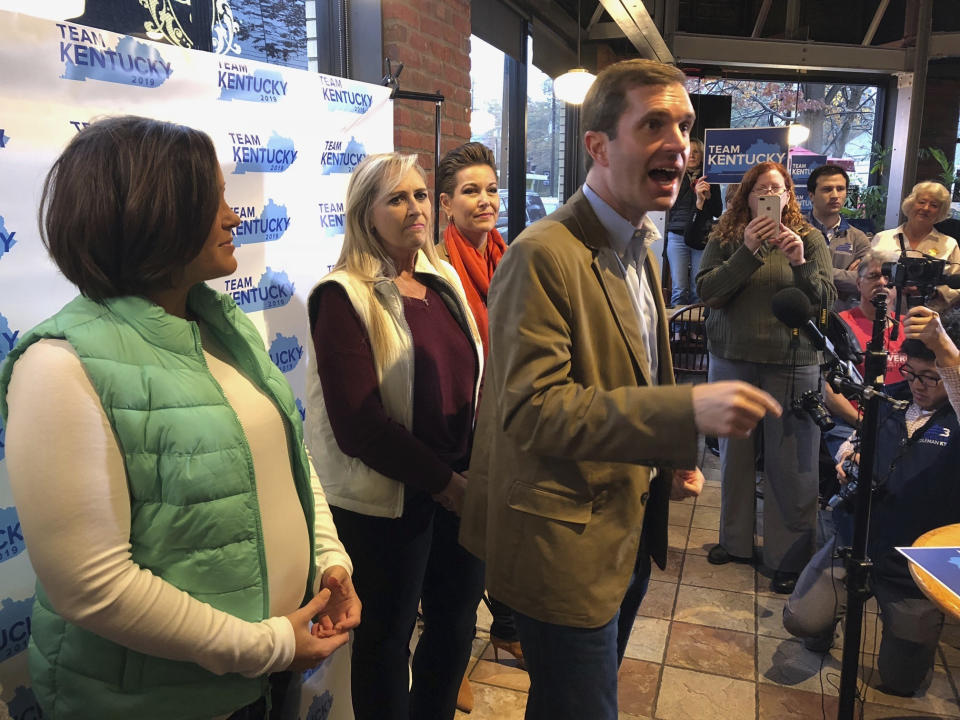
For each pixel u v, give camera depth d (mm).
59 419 821
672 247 6520
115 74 1343
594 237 1269
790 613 2354
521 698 2146
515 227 5539
